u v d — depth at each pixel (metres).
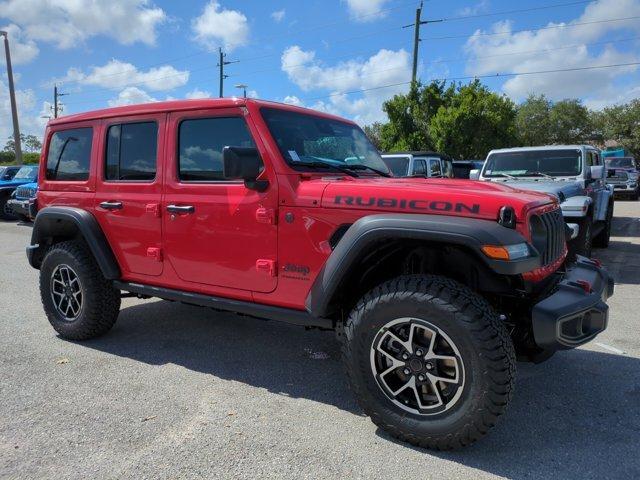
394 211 2.92
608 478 2.61
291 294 3.33
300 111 3.86
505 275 3.01
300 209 3.22
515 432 3.06
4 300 6.23
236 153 3.09
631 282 6.95
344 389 3.70
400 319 2.81
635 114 50.44
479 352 2.61
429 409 2.81
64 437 2.99
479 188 3.11
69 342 4.66
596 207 8.92
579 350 4.41
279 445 2.91
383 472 2.65
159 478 2.60
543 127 58.78
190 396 3.55
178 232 3.80
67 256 4.45
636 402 3.46
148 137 4.00
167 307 5.84
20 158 28.89
